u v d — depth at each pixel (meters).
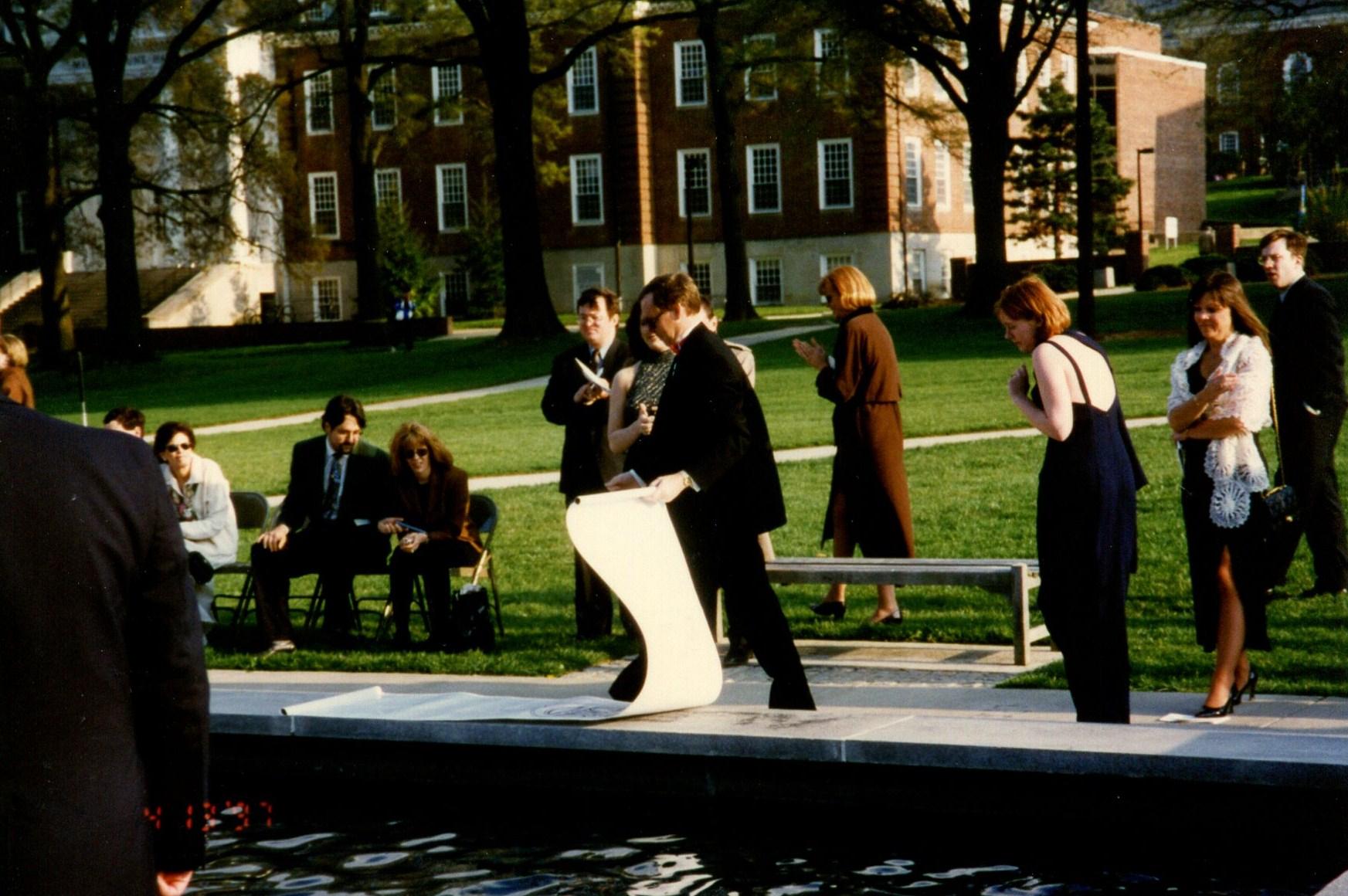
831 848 5.68
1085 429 6.50
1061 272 45.38
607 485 6.90
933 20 37.41
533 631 10.17
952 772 5.69
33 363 45.59
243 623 10.79
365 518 10.17
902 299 48.66
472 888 5.31
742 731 6.02
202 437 24.70
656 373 8.56
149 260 57.69
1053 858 5.43
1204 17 32.66
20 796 2.82
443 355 36.66
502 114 36.28
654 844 5.80
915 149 57.16
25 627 2.86
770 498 6.71
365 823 6.25
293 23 42.38
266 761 6.83
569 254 58.78
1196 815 5.33
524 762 6.39
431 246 60.28
